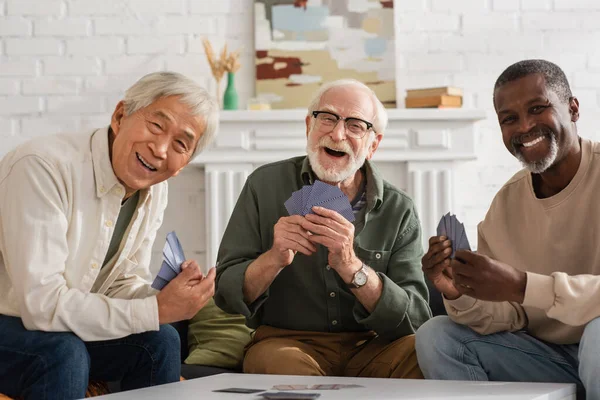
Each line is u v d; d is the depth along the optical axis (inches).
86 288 93.8
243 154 176.4
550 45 185.2
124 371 98.2
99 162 94.0
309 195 105.5
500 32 185.3
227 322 129.4
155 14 184.9
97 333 89.0
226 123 176.1
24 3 183.6
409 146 176.7
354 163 113.7
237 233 114.9
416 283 114.3
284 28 182.5
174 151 94.0
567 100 99.7
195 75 185.0
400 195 117.8
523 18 185.3
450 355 98.7
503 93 100.3
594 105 184.1
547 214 100.3
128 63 184.4
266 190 116.4
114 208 95.0
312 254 112.7
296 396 73.2
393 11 182.4
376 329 109.9
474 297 93.0
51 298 87.5
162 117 92.7
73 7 184.1
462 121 176.9
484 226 106.3
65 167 92.0
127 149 93.0
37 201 89.3
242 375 94.1
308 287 113.0
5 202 89.9
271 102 181.6
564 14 185.3
